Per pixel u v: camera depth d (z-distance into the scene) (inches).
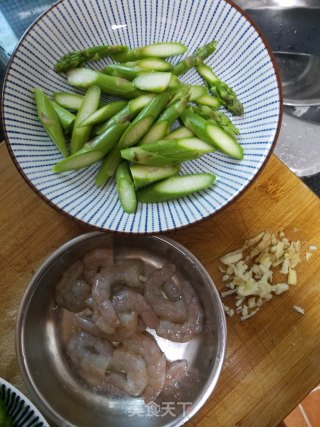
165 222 8.6
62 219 9.7
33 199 9.7
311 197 10.0
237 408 9.2
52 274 9.4
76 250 9.4
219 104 9.8
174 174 9.3
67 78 9.6
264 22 12.6
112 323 9.1
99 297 9.2
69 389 9.5
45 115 8.9
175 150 9.2
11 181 9.6
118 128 9.1
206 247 9.8
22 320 8.7
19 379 9.1
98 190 9.3
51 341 9.7
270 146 8.9
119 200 9.2
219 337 8.8
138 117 9.1
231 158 9.4
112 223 8.6
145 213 9.0
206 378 8.9
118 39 9.8
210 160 9.7
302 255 9.9
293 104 12.0
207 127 9.3
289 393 9.2
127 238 9.7
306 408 14.0
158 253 10.1
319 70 12.7
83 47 9.6
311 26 12.5
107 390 9.5
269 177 10.0
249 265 9.9
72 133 9.3
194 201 9.1
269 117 9.2
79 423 8.8
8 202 9.6
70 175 9.1
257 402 9.2
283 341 9.5
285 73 12.9
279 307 9.6
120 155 9.3
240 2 12.6
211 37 9.7
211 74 9.8
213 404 9.2
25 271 9.5
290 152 12.2
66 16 9.1
